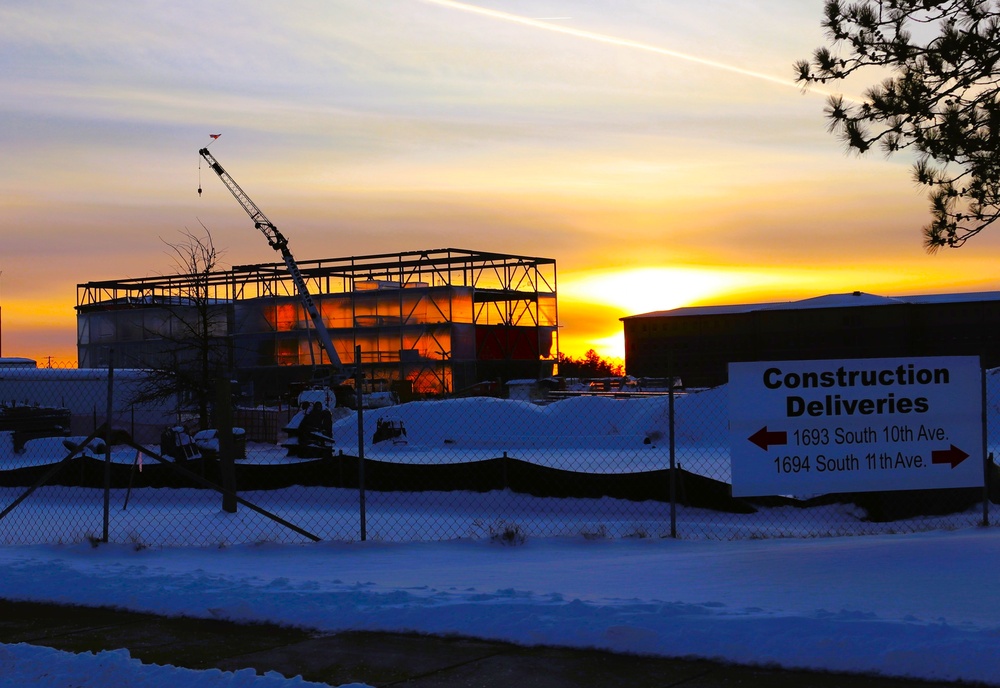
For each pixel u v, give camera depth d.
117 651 6.87
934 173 12.55
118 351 84.81
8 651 6.95
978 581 8.77
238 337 82.69
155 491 20.38
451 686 6.25
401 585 9.41
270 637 7.54
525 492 17.98
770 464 12.67
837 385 12.75
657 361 105.81
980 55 11.80
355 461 19.45
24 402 44.94
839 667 6.31
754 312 101.81
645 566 10.40
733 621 7.18
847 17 12.26
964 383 12.91
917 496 14.80
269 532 15.34
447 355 74.56
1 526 16.67
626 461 28.64
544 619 7.46
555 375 81.50
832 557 10.26
